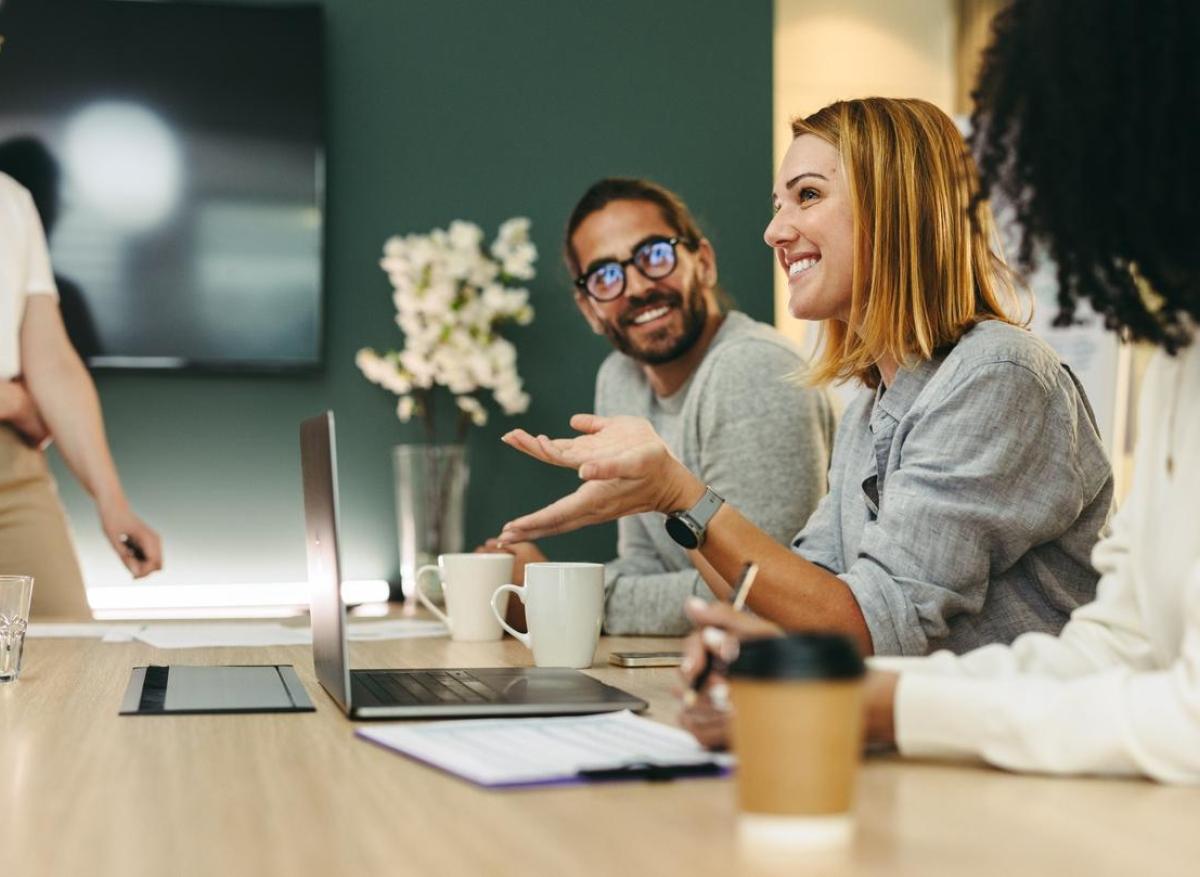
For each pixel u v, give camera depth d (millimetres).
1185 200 886
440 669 1500
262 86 3695
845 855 677
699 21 3928
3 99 3592
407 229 3791
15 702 1283
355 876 643
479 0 3848
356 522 3688
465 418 3635
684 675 944
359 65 3789
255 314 3656
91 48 3631
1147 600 1001
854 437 1824
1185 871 648
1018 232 1002
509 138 3844
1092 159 912
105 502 3076
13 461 2982
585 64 3881
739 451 2295
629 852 683
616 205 2719
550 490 3760
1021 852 685
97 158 3625
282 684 1409
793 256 1771
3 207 3115
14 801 823
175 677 1479
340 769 921
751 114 3938
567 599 1616
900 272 1643
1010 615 1569
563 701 1194
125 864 672
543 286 3814
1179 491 976
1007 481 1507
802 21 4027
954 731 901
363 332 3746
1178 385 994
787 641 705
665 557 2639
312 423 1342
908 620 1485
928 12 4074
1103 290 950
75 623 2387
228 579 3619
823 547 1856
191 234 3646
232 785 868
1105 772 877
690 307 2705
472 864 662
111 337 3609
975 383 1527
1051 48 916
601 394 2951
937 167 1651
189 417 3637
